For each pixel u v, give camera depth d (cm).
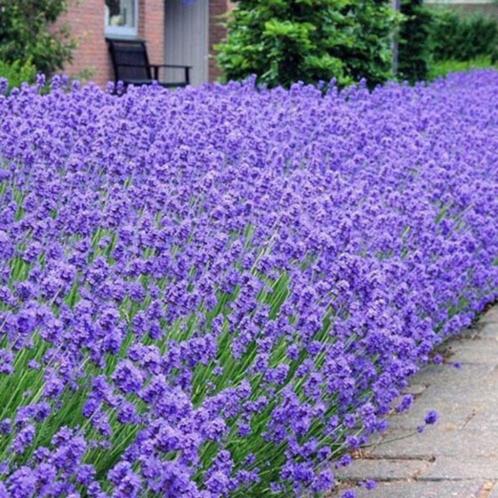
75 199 552
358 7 1728
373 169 835
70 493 333
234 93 1147
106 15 2172
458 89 1770
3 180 607
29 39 1734
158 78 2281
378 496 528
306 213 647
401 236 722
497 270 814
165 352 451
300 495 475
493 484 543
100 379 374
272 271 547
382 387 536
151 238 504
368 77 1756
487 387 699
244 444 468
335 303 535
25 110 746
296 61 1623
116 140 702
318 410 479
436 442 600
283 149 820
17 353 407
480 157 1007
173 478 341
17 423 364
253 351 504
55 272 429
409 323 608
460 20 3947
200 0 2530
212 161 701
